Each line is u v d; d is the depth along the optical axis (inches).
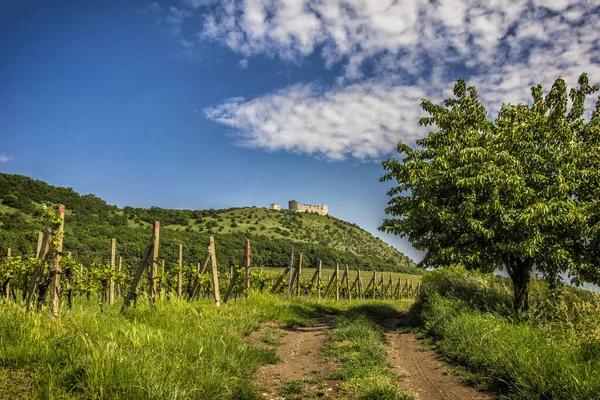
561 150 379.2
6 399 148.4
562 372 185.3
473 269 422.9
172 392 167.6
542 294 427.5
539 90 445.4
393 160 483.8
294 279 810.8
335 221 5748.0
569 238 362.9
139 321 322.3
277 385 220.2
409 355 290.8
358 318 402.3
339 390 207.5
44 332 214.8
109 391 161.2
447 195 434.3
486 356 231.3
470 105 451.8
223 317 375.2
